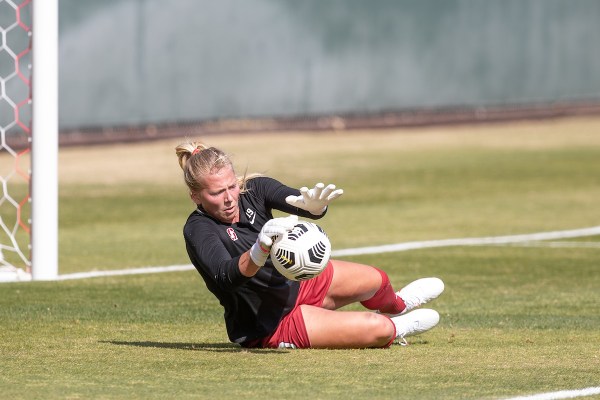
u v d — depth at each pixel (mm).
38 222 32562
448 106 104500
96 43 82500
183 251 39562
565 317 26188
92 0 82125
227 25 90375
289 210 20453
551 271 35188
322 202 19422
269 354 20469
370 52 99375
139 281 32438
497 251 39844
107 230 45719
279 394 17047
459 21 105000
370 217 50375
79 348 21391
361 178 66250
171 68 87062
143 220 49125
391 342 21188
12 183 59969
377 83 99938
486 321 25422
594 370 19172
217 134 87125
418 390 17375
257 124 92188
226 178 19688
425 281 23062
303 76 95375
